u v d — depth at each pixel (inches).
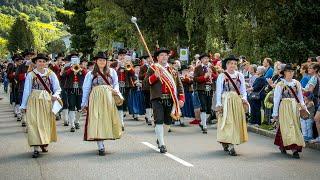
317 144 452.1
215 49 1080.8
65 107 611.8
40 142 395.9
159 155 410.6
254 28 972.6
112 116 405.4
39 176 336.5
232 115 412.2
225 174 343.6
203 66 557.6
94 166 367.2
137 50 1494.8
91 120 402.3
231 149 412.5
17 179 328.2
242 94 420.8
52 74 414.9
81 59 644.1
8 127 590.6
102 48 1630.2
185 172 348.5
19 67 610.9
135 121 658.2
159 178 330.0
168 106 430.6
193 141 486.9
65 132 551.5
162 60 434.6
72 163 378.3
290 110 410.3
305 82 511.8
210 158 399.5
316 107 472.4
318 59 499.8
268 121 577.3
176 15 1403.8
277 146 463.5
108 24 1584.6
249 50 974.4
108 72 414.6
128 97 673.0
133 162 381.7
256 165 374.6
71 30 2199.8
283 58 852.6
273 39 919.7
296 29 890.1
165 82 424.5
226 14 1077.1
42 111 402.3
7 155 412.5
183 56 964.6
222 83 419.5
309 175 343.6
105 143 471.2
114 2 1498.5
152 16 1488.7
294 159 401.1
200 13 1109.7
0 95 1216.8
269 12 963.3
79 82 582.9
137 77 676.1
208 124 625.3
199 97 552.7
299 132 407.5
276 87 418.3
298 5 845.2
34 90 405.7
